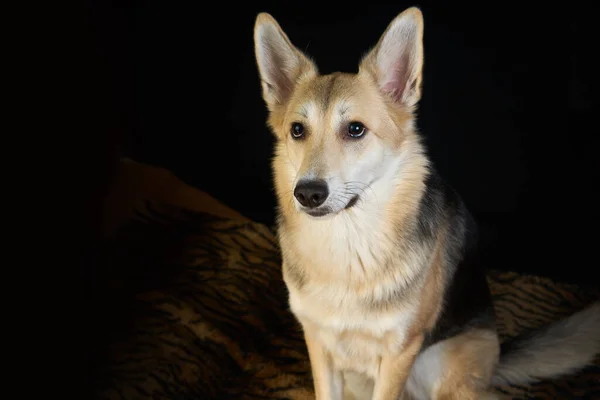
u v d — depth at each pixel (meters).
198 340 1.22
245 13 1.87
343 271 1.01
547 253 1.54
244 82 1.87
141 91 1.81
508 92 1.82
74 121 1.29
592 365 1.22
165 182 1.53
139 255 1.35
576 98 1.78
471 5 1.83
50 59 1.24
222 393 1.17
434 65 1.87
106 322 1.19
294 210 1.03
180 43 1.82
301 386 1.18
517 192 1.66
